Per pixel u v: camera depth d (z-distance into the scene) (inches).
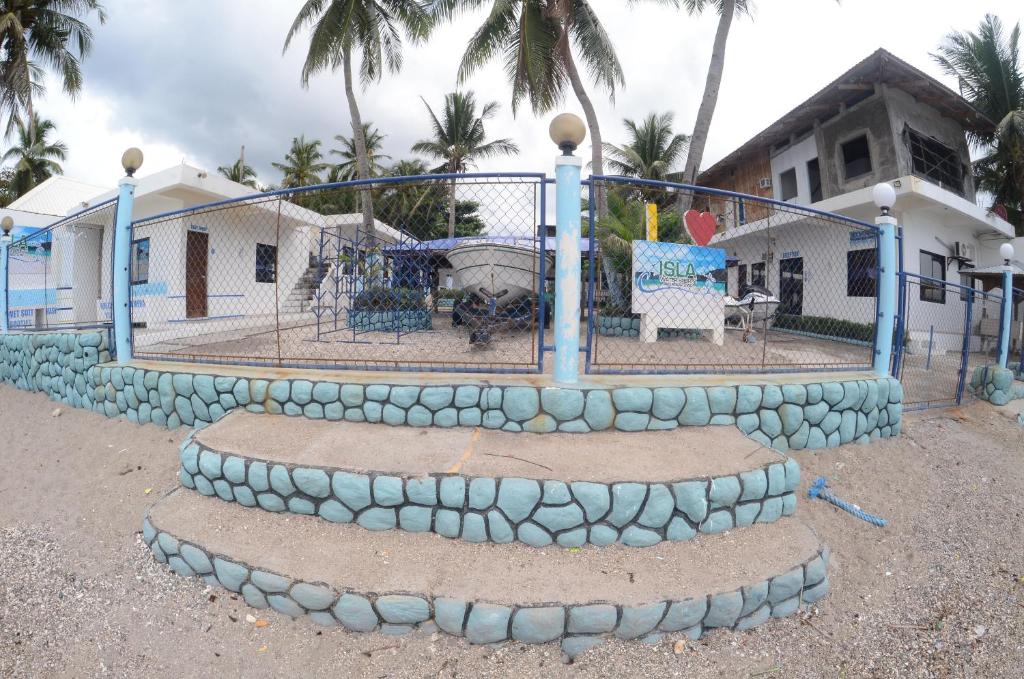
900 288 221.3
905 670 98.3
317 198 748.6
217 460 133.1
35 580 120.8
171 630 103.3
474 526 113.5
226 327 421.7
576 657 94.3
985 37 632.4
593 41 526.3
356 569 106.7
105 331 227.5
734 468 126.0
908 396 253.8
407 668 93.0
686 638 98.4
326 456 130.0
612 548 113.3
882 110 502.6
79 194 646.5
